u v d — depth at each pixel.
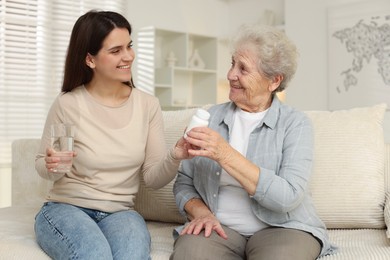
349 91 4.62
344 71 4.65
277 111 1.66
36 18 4.50
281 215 1.55
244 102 1.66
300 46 5.02
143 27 5.16
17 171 2.47
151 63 5.00
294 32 5.07
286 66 1.62
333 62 4.73
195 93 5.70
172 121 2.15
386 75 4.34
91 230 1.50
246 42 1.62
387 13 4.32
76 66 1.80
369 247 1.62
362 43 4.51
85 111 1.76
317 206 1.89
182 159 1.63
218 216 1.63
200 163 1.70
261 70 1.60
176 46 5.32
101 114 1.78
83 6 4.79
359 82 4.54
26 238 1.72
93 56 1.76
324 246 1.55
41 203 2.38
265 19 5.39
